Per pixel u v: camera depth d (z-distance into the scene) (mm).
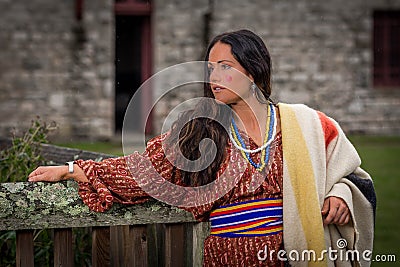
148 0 13703
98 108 13289
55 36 13141
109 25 13297
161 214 2781
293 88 14258
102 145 12258
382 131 14672
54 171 2646
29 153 3934
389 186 8625
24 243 2686
